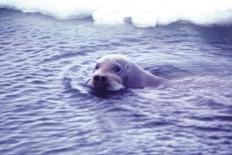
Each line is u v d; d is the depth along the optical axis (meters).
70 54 28.08
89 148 16.91
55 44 29.92
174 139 17.41
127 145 17.03
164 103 20.94
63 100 21.47
